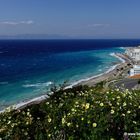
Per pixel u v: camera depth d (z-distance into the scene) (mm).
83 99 9055
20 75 107812
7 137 7402
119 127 7176
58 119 7836
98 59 174500
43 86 84250
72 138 6984
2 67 134125
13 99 66875
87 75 109062
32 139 7453
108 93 9094
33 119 8641
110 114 7312
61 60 169875
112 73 112375
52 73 113812
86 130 7062
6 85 86375
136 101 8609
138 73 100875
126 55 194625
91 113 7535
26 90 78250
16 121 8211
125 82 82812
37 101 62906
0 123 8219
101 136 6891
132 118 7676
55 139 7117
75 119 7387
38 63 152750
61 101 9492
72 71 120625
